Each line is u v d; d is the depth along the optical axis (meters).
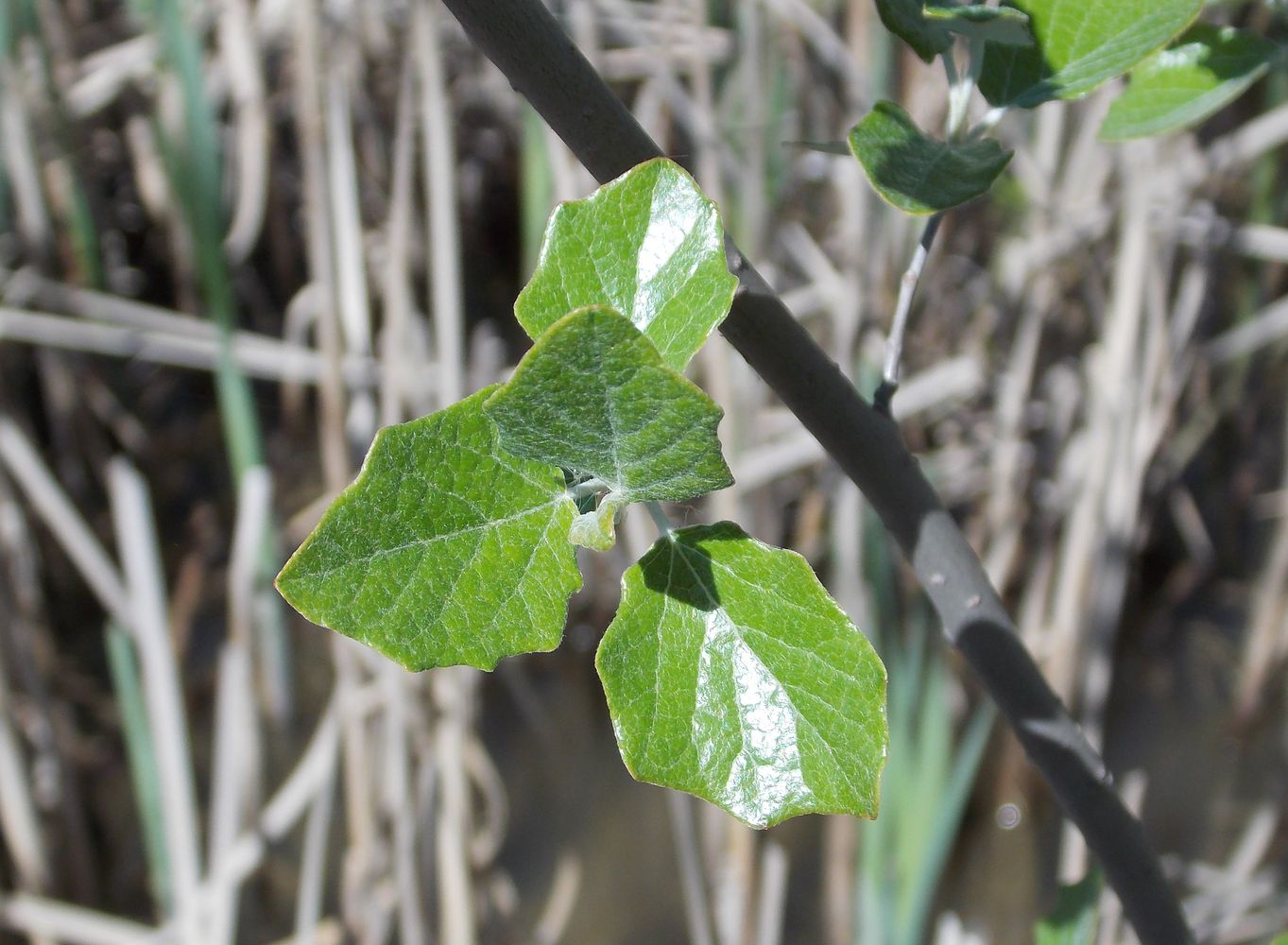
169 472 2.17
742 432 1.81
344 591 0.55
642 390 0.54
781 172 1.88
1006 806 1.97
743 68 1.75
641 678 0.56
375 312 2.03
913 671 1.58
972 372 1.97
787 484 2.02
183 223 2.01
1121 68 0.60
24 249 1.92
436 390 1.86
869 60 1.72
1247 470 2.19
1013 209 1.96
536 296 0.56
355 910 1.70
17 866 1.73
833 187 2.00
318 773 1.75
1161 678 2.16
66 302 1.91
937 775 1.57
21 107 1.86
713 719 0.56
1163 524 2.22
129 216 2.14
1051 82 0.61
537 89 0.59
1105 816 0.66
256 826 1.69
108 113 2.08
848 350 1.73
